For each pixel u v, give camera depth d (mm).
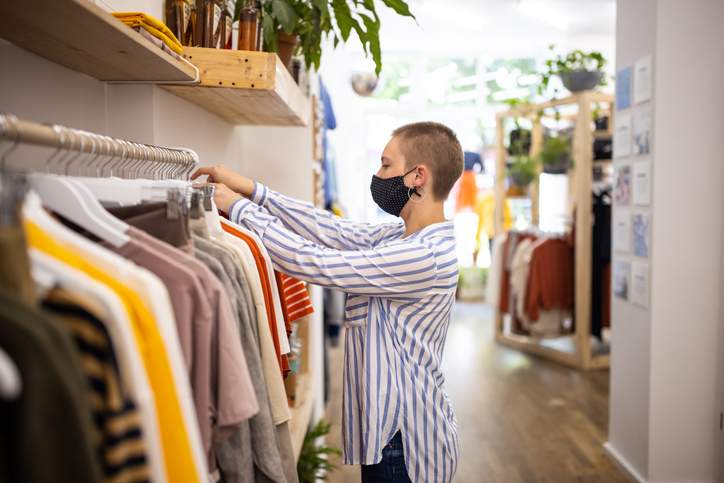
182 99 1942
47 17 1037
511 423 4242
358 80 6180
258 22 1953
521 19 7816
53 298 752
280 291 1661
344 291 1630
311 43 2248
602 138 5832
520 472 3510
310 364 3355
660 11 3180
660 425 3283
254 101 1960
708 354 3273
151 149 1327
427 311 1724
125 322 776
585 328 5586
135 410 774
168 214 1100
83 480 606
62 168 1315
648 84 3277
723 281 3230
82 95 1545
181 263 1018
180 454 863
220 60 1706
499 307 6648
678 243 3246
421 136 1759
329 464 3189
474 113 8508
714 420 3283
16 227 716
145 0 1746
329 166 5348
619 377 3668
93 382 740
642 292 3361
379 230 1981
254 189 1852
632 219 3498
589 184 5586
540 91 6082
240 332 1229
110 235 973
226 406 1023
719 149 3229
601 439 3988
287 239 1610
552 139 6027
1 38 1182
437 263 1670
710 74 3205
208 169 1852
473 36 8008
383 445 1685
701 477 3299
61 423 599
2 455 588
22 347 588
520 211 6832
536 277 5867
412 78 8422
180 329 973
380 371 1691
